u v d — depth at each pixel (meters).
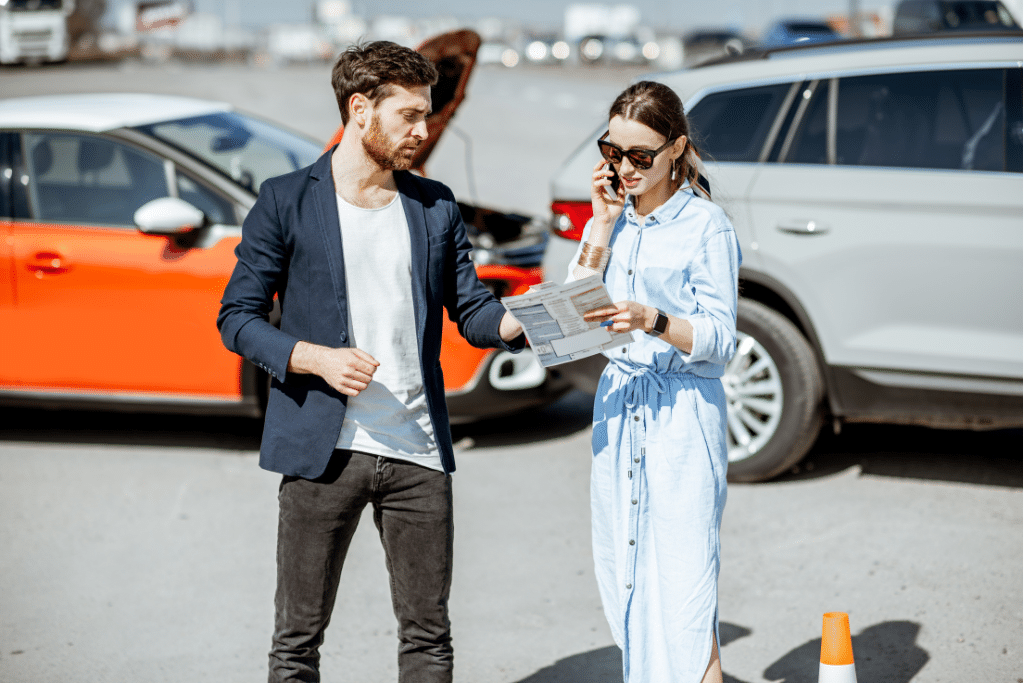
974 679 3.50
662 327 2.69
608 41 51.78
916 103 4.97
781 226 5.04
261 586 4.37
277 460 2.81
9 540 4.83
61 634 3.99
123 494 5.38
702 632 2.81
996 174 4.77
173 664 3.77
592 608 4.12
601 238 2.90
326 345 2.80
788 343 5.09
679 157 2.86
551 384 5.85
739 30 50.94
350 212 2.81
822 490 5.20
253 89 29.66
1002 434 6.00
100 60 49.06
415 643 2.98
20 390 5.82
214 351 5.56
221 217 5.61
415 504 2.88
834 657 2.85
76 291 5.64
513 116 23.09
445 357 5.52
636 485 2.87
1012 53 4.90
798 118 5.12
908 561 4.40
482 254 5.65
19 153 5.80
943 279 4.81
